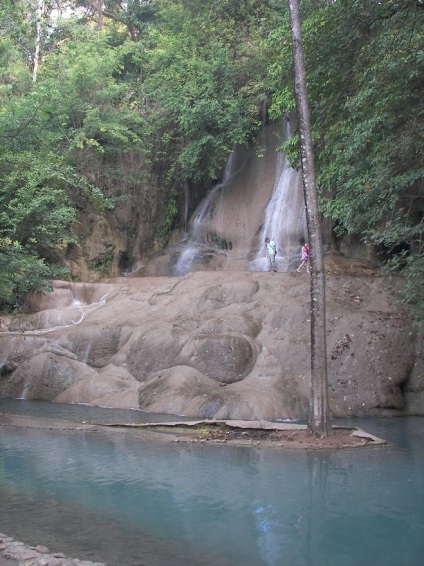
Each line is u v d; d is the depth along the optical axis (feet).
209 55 82.17
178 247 86.48
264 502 21.38
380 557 16.52
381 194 37.24
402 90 34.65
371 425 38.27
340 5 35.53
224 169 87.45
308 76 39.32
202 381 44.52
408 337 45.21
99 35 94.89
